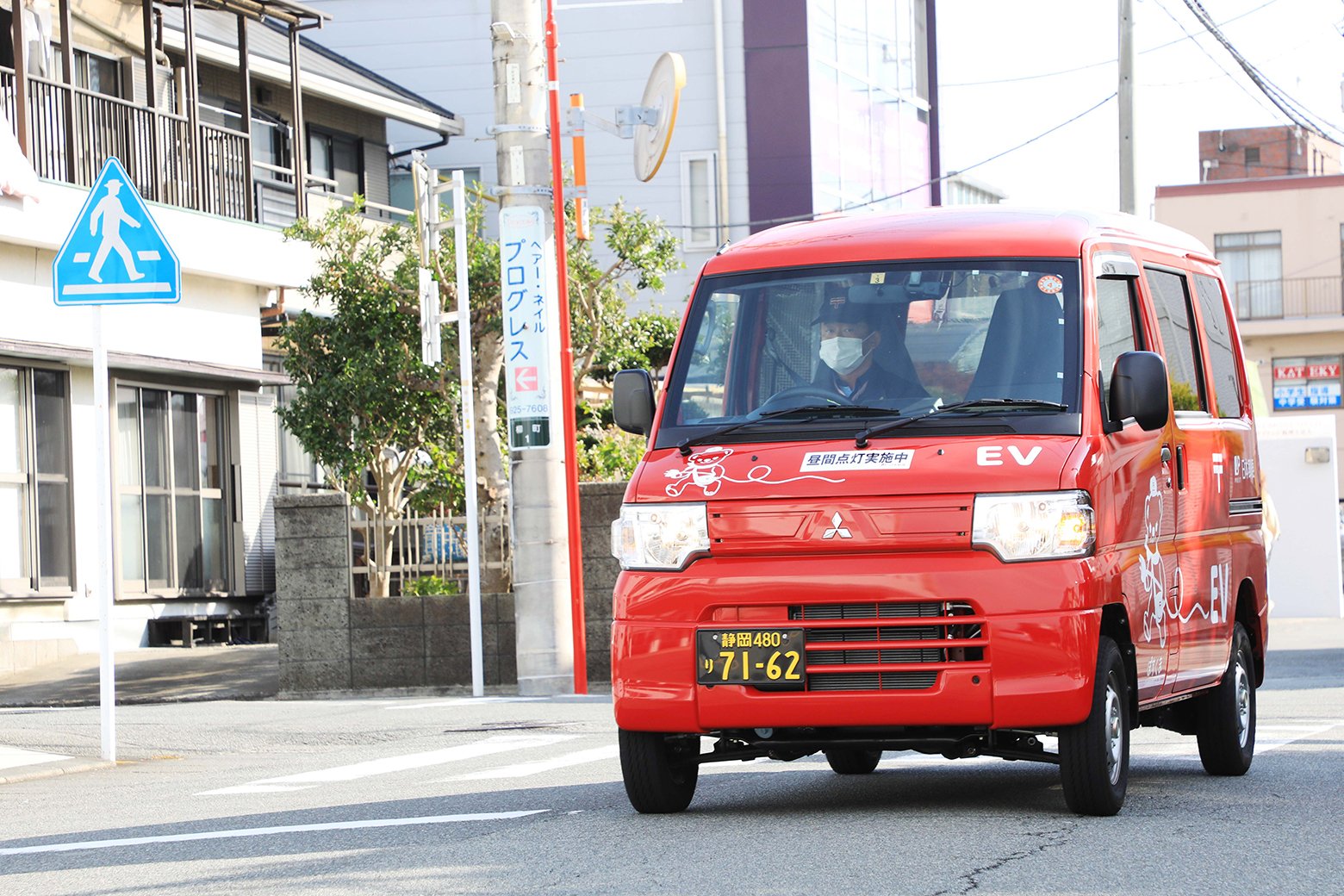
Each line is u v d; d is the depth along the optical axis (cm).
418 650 2011
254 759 1369
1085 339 899
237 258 2733
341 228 2338
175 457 2738
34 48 2553
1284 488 3497
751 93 4050
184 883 766
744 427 902
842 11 4244
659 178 4103
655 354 2634
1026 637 827
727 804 975
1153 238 1068
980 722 833
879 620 843
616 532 912
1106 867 727
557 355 1928
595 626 2017
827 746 880
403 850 832
